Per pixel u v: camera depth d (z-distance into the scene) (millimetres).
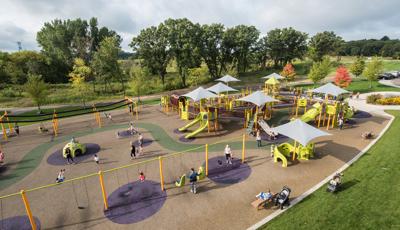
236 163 18234
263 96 26188
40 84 40219
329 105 26031
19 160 20703
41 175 17875
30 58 69750
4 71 61688
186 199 13891
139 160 19609
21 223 12602
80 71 55781
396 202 11812
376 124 26016
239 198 13758
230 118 30125
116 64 54000
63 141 25172
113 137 25656
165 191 14812
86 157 20656
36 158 21031
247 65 86688
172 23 59156
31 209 13703
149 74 61281
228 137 24156
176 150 21328
